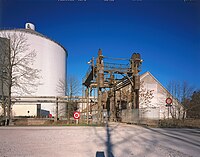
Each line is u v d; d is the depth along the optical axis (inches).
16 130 693.9
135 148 354.3
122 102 1306.6
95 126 864.3
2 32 1866.4
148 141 441.7
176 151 330.6
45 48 2027.6
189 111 1498.5
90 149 343.0
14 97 1360.7
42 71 1977.1
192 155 302.7
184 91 1517.0
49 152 317.1
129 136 529.0
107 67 978.1
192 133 619.5
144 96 1537.9
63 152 317.4
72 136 523.8
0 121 971.9
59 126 868.6
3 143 404.5
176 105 1469.0
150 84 1620.3
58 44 2175.2
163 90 1620.3
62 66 2217.0
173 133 615.5
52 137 502.3
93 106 1389.0
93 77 1028.5
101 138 488.1
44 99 1513.3
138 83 980.6
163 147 366.6
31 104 1454.2
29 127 819.4
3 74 1179.9
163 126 879.7
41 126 868.6
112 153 310.8
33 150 332.2
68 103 1445.6
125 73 1003.3
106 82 1193.4
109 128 774.5
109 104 1375.5
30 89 1739.7
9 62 1097.4
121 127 821.2
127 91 1255.5
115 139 470.6
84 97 1397.6
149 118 962.1
